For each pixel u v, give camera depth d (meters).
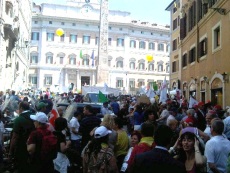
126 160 6.12
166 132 4.26
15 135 7.30
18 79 43.50
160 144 4.24
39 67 74.25
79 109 13.37
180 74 31.36
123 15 81.31
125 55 79.88
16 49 40.09
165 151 4.20
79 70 76.25
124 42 80.00
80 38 77.12
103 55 51.62
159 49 84.12
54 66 75.12
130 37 80.94
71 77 76.19
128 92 71.75
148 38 82.88
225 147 5.50
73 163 8.10
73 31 76.69
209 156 5.46
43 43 74.88
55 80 75.12
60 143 6.65
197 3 24.39
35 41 75.25
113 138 6.42
